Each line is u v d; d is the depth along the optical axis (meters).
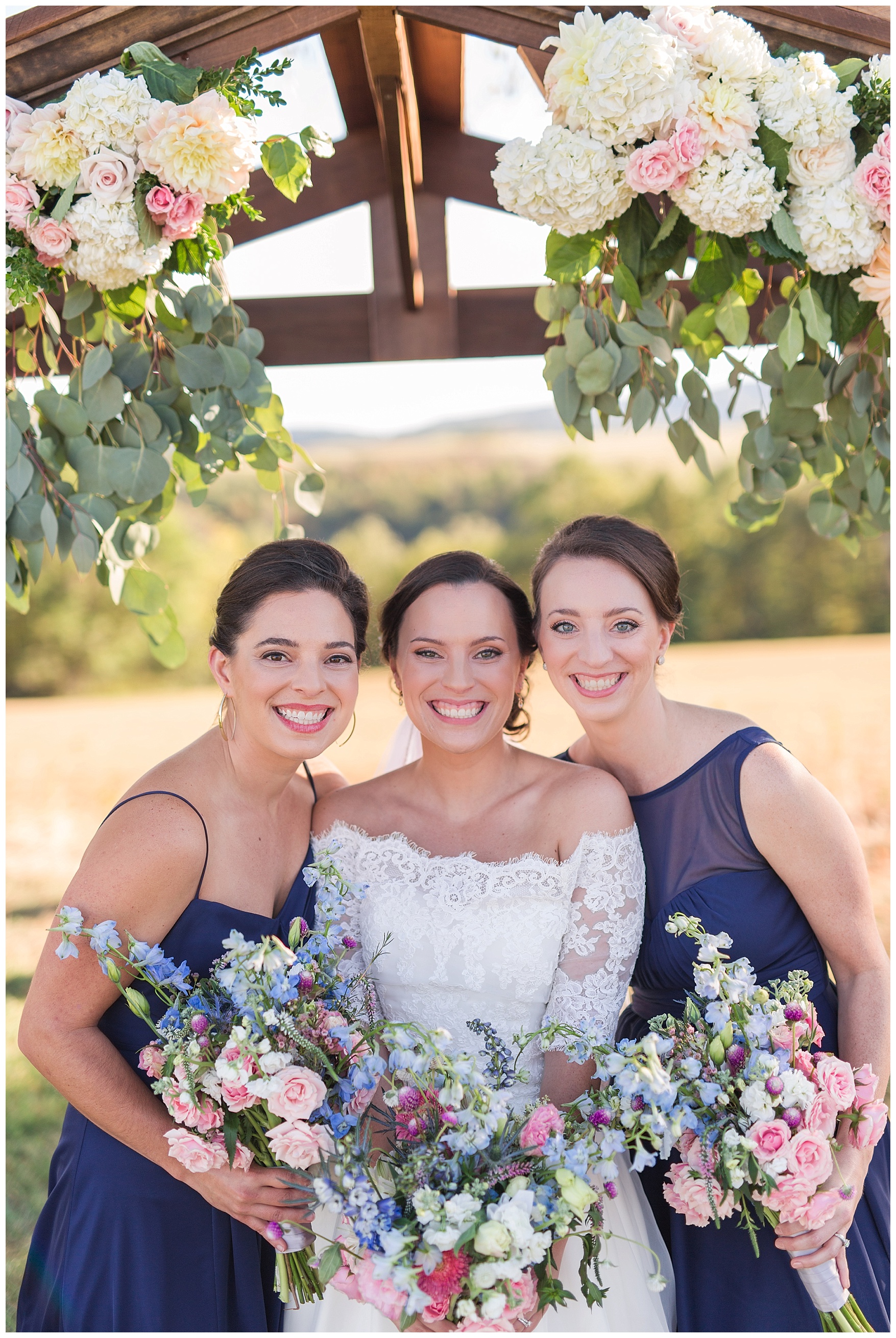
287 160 2.08
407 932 2.13
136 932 1.95
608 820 2.13
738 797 2.17
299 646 2.00
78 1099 1.89
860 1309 2.02
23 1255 3.50
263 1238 2.04
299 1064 1.78
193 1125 1.74
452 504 17.53
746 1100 1.74
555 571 2.19
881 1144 2.18
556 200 2.01
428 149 3.37
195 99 1.94
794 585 14.94
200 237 2.09
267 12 2.05
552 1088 2.00
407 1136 1.72
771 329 2.33
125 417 2.16
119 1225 1.96
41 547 2.05
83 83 1.92
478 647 2.15
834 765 9.56
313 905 2.17
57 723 12.21
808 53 2.06
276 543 2.11
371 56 2.15
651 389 2.32
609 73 1.92
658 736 2.25
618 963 2.07
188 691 14.24
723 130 1.98
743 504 2.78
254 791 2.13
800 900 2.17
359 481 17.61
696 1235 2.08
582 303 2.28
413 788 2.31
